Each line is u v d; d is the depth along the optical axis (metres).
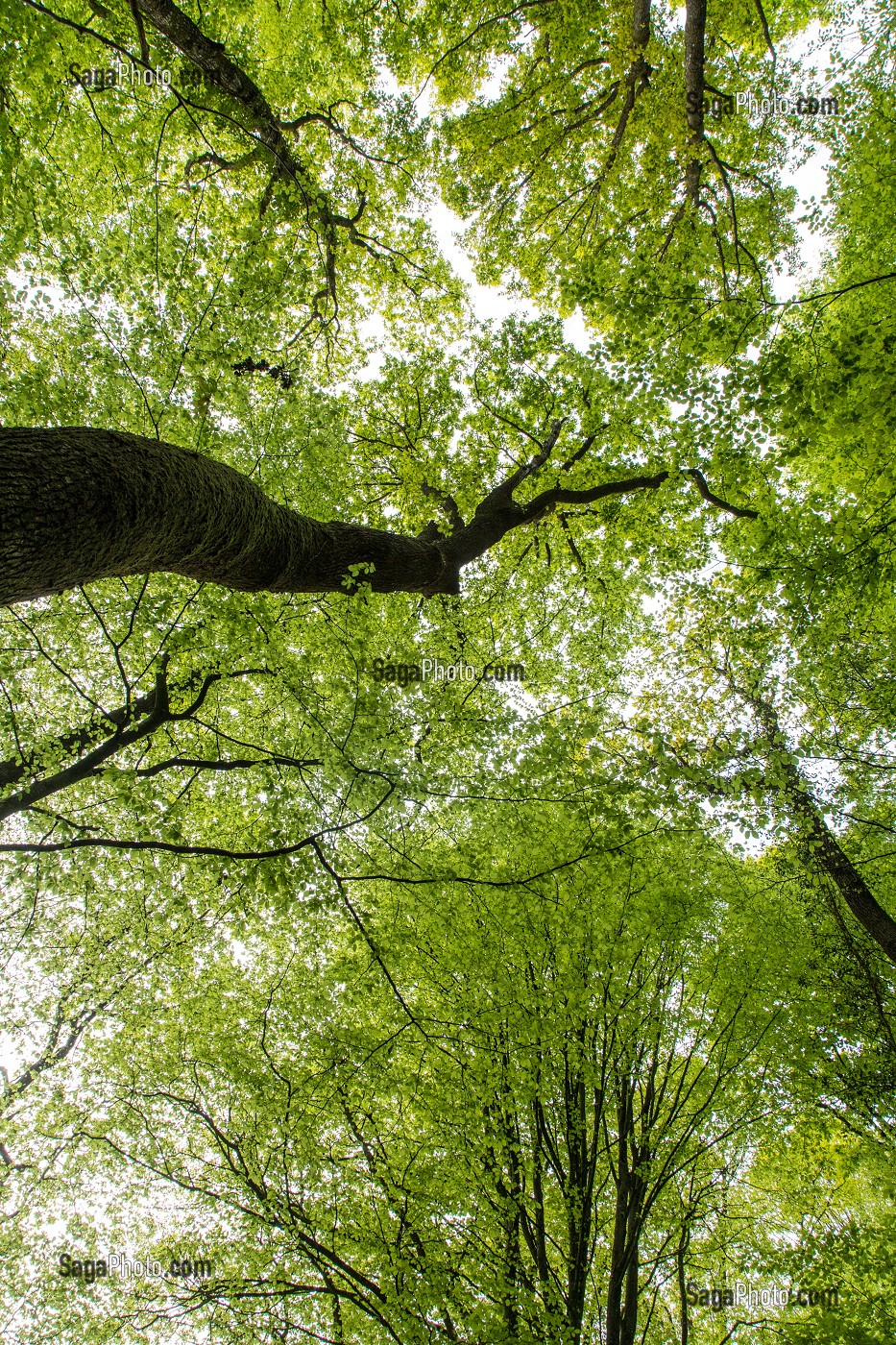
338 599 6.00
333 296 10.37
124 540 2.91
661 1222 7.44
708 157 8.75
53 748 5.38
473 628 11.07
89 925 6.90
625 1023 7.30
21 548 2.34
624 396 8.80
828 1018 9.39
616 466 10.31
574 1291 6.14
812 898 10.10
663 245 10.06
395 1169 6.62
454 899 7.02
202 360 5.76
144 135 8.47
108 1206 7.41
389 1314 5.64
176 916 6.75
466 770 6.38
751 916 9.32
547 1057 6.94
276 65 9.92
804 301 7.29
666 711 9.74
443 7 9.77
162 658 5.84
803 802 8.09
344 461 7.47
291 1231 6.05
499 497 8.43
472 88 11.05
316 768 5.35
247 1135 6.80
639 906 7.93
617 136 10.25
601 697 10.11
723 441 8.59
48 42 5.50
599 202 11.40
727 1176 8.09
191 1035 7.23
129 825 5.63
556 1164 6.75
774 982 8.66
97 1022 7.52
